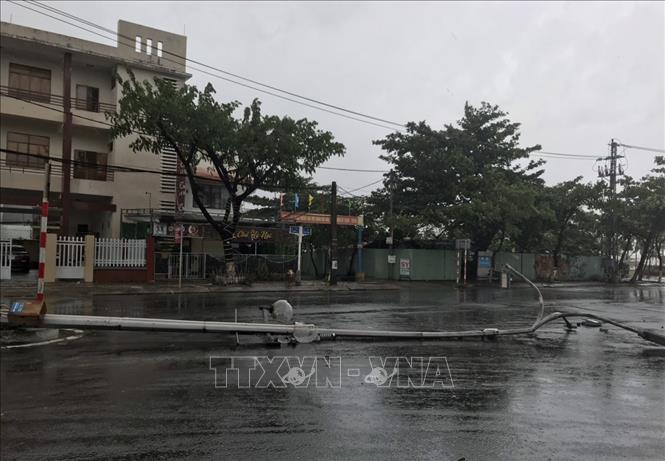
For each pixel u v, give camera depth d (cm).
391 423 514
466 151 3309
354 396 603
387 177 3341
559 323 1320
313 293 2277
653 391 657
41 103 2819
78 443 450
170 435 471
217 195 3281
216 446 448
